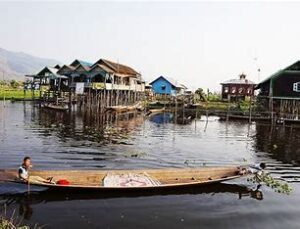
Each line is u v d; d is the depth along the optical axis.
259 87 65.06
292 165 23.64
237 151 28.34
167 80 88.00
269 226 13.48
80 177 16.36
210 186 17.20
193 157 25.11
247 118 56.66
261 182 18.48
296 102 55.38
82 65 66.12
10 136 30.89
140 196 15.70
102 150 25.98
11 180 15.05
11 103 74.00
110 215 13.73
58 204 14.52
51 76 73.25
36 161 21.84
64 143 28.30
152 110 68.06
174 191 16.42
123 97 73.31
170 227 12.99
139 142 30.59
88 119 48.22
